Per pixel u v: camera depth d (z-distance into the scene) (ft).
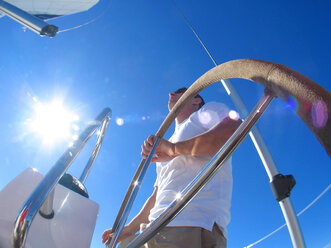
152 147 4.26
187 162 4.81
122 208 4.23
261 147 5.82
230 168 4.82
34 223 2.90
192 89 3.24
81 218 3.25
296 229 4.79
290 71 1.70
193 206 4.23
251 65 2.01
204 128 5.30
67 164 2.60
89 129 3.14
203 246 4.09
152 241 4.24
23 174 3.10
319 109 1.39
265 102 2.39
